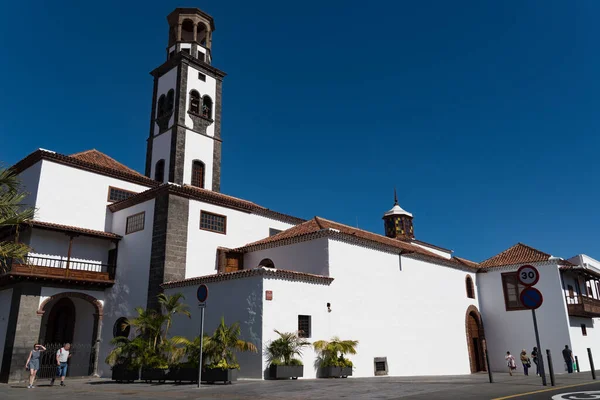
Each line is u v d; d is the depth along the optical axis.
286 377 18.64
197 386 15.42
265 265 26.03
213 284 21.44
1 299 25.56
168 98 35.34
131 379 19.06
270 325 19.27
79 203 27.58
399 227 42.75
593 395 11.62
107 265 26.78
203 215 26.64
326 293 22.03
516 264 32.88
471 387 14.41
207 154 34.91
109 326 25.84
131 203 27.41
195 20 37.31
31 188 26.67
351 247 24.11
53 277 24.38
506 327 32.72
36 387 18.81
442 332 29.36
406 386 15.09
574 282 34.12
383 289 25.48
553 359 30.25
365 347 23.30
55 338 27.97
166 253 24.12
